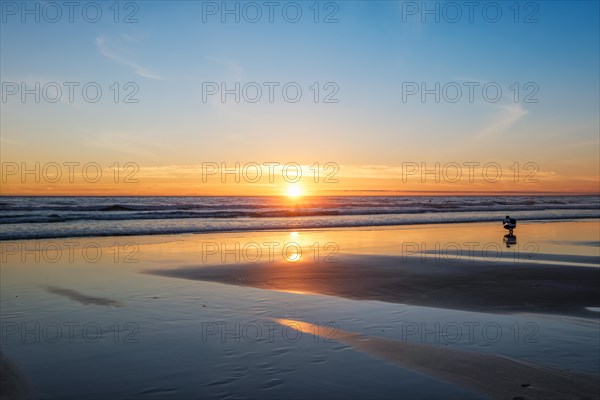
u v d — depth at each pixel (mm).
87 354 6984
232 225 30375
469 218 38469
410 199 107062
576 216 42000
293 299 10641
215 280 12719
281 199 103438
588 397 5668
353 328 8398
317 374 6289
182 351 7113
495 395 5719
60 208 43812
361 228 29672
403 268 14672
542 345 7500
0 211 38625
